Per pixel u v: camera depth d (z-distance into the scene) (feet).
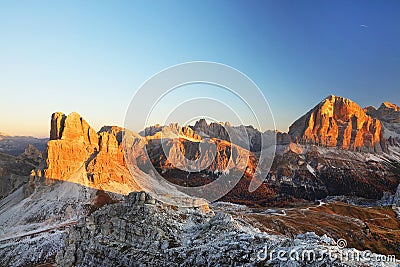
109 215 282.15
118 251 237.45
